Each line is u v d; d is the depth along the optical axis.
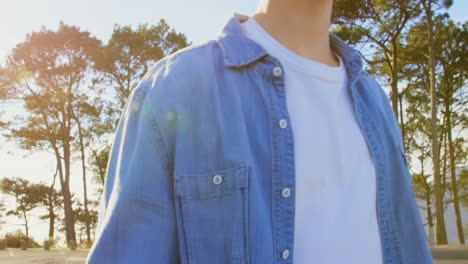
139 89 0.94
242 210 0.85
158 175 0.86
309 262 0.93
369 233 1.04
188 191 0.86
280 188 0.91
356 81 1.16
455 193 26.61
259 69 0.98
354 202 1.02
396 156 1.18
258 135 0.93
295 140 0.98
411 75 26.34
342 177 1.01
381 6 19.72
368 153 1.08
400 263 1.10
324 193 0.98
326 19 1.09
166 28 30.02
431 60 19.47
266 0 1.09
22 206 49.97
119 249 0.80
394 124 1.25
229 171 0.87
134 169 0.85
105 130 30.69
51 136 31.52
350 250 0.98
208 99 0.93
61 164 32.12
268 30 1.07
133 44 29.20
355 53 1.13
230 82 0.95
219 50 0.99
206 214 0.85
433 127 19.53
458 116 26.97
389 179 1.14
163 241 0.83
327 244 0.95
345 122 1.06
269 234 0.87
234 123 0.91
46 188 51.03
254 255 0.84
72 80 30.67
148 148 0.87
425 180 28.69
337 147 1.03
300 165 0.97
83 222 48.84
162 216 0.84
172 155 0.88
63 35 29.59
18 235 35.25
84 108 29.73
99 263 0.79
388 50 21.67
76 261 17.12
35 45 29.52
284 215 0.90
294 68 1.03
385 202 1.09
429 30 19.59
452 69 26.02
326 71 1.06
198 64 0.95
